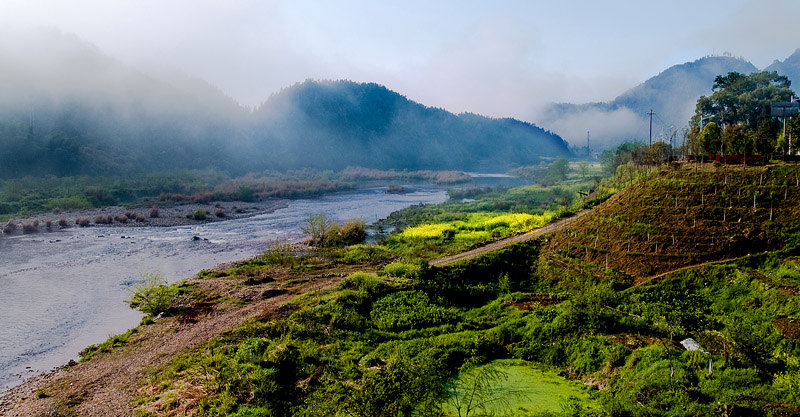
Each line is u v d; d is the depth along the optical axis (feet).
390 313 100.27
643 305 89.45
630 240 118.11
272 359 77.82
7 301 126.52
